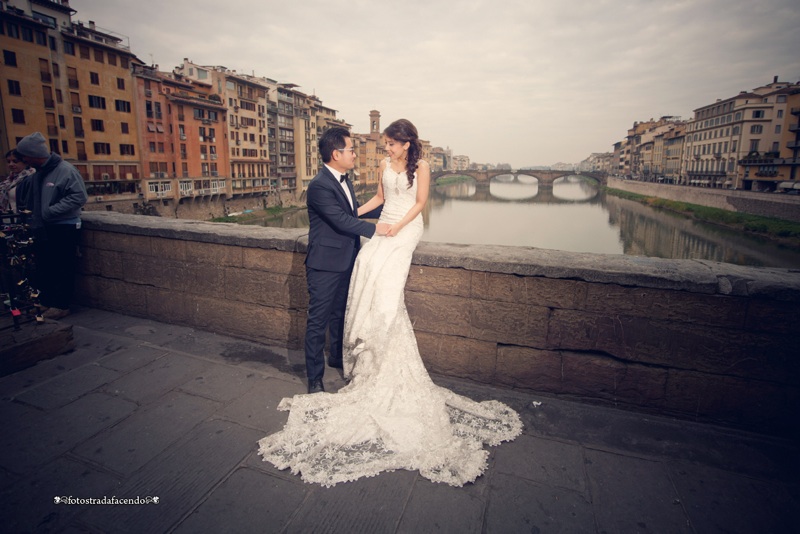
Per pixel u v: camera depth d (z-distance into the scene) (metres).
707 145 85.44
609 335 3.05
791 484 2.40
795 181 60.09
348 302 3.22
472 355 3.40
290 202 79.31
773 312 2.71
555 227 71.50
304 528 2.06
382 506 2.20
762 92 77.06
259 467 2.47
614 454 2.63
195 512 2.14
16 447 2.58
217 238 4.12
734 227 53.44
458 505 2.22
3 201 4.82
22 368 3.51
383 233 3.07
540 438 2.77
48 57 39.31
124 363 3.66
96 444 2.62
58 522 2.07
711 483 2.40
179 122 53.03
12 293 3.66
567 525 2.11
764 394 2.81
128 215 5.22
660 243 50.56
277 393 3.23
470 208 101.50
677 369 2.96
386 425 2.74
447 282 3.36
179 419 2.89
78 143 42.69
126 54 46.44
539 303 3.16
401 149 3.01
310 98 84.44
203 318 4.45
